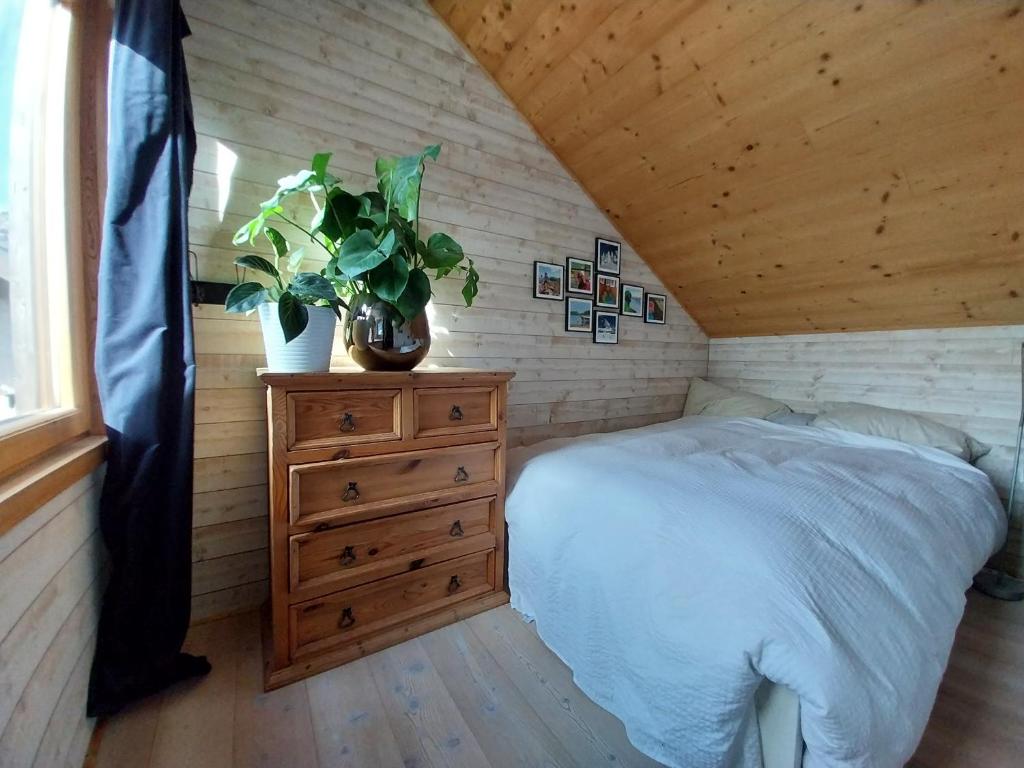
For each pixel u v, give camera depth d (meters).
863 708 0.76
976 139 1.50
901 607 0.96
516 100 2.23
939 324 2.32
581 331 2.65
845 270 2.29
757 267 2.55
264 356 1.67
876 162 1.74
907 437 2.18
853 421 2.38
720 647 0.89
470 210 2.15
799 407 2.94
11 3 0.93
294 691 1.28
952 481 1.69
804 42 1.50
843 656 0.81
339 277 1.47
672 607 1.02
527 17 1.83
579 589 1.32
